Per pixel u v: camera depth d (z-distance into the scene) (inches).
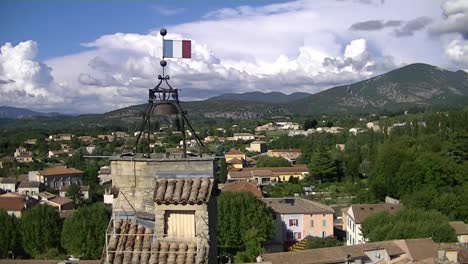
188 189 629.9
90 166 6953.7
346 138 7785.4
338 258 2303.2
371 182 4574.3
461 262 1920.5
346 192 4965.6
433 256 2111.2
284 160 6811.0
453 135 5123.0
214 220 693.9
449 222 2918.3
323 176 5615.2
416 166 4188.0
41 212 2965.1
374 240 2746.1
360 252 2363.4
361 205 3415.4
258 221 2994.6
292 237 3481.8
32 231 2901.1
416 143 5349.4
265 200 3683.6
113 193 660.1
